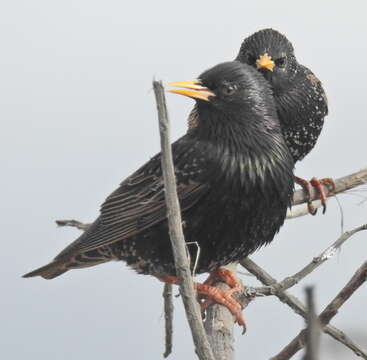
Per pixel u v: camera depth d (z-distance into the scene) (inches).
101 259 413.7
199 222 367.9
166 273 394.0
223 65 376.2
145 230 388.8
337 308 281.3
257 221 372.2
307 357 138.7
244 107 369.4
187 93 368.5
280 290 321.1
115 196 398.6
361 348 247.3
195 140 375.2
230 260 386.6
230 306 354.0
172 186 232.5
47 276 424.8
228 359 329.4
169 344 400.2
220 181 362.6
